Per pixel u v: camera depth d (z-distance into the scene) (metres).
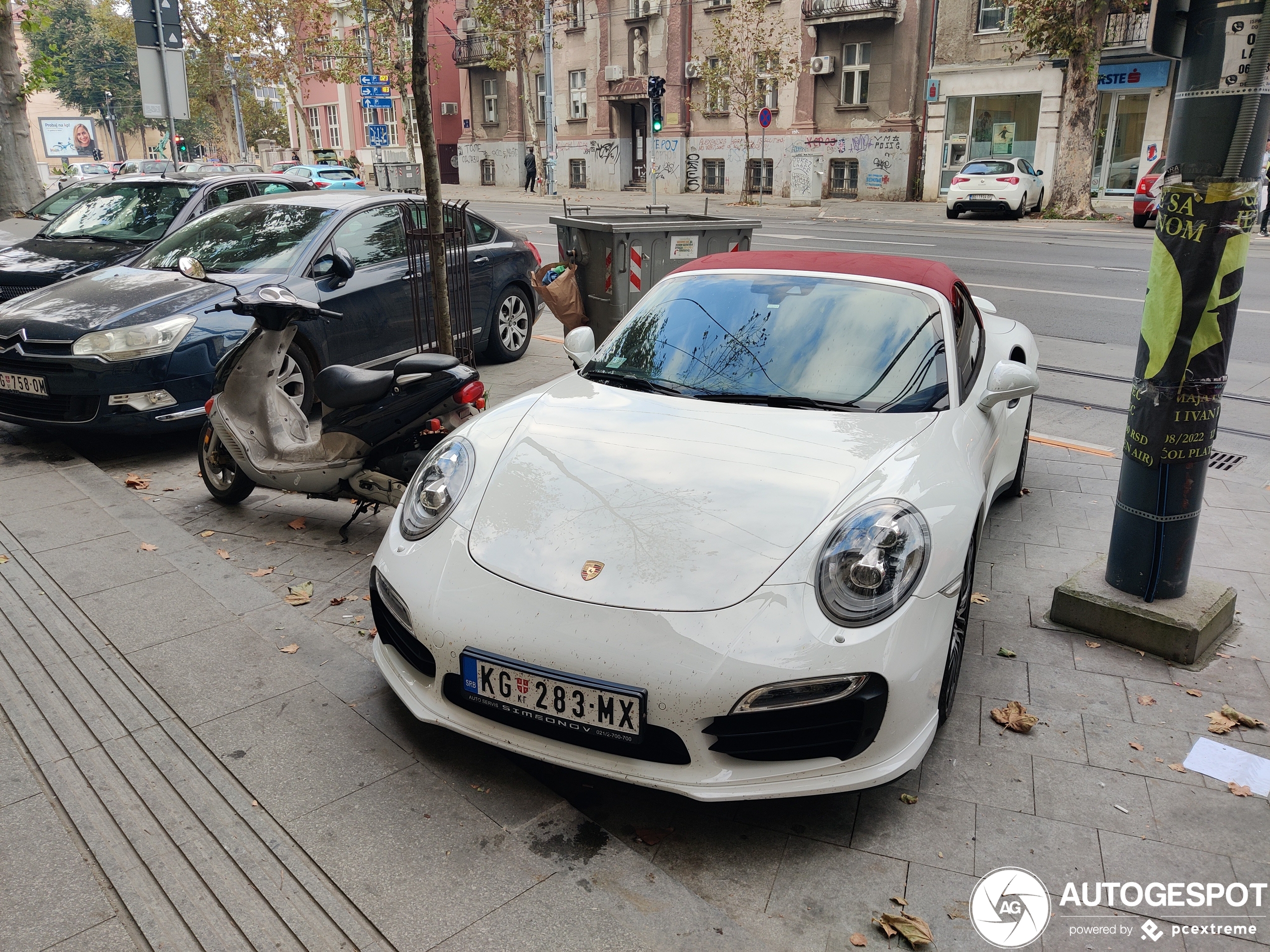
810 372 3.38
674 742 2.37
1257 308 10.93
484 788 2.63
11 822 2.43
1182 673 3.43
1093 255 15.77
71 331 5.36
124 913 2.14
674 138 35.22
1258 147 3.24
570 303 7.46
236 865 2.29
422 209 7.29
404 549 2.83
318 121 53.75
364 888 2.23
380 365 6.75
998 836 2.54
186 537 4.31
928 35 28.22
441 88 45.03
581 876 2.29
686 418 3.15
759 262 4.01
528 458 2.98
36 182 14.63
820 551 2.50
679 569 2.48
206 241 6.63
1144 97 25.56
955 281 3.94
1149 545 3.59
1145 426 3.51
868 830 2.57
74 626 3.46
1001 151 27.42
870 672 2.35
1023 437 5.07
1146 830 2.57
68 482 5.06
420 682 2.76
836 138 30.61
